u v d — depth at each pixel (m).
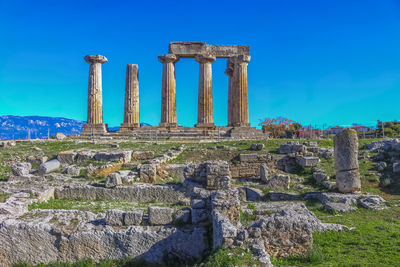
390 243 9.70
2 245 11.12
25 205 12.92
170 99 41.16
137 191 16.80
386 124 56.22
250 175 22.19
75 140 32.97
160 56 41.31
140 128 40.78
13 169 21.17
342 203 15.48
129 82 42.06
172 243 10.65
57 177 20.36
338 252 9.21
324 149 23.92
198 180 16.83
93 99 41.00
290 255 8.72
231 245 8.51
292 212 9.86
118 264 10.46
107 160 23.25
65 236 10.83
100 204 15.50
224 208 10.29
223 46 42.56
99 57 41.31
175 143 30.52
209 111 40.72
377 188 17.84
